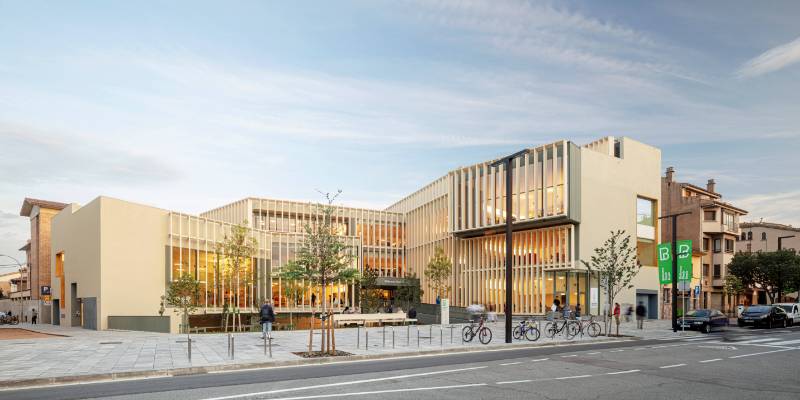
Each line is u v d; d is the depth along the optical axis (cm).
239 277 4353
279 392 1188
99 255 3741
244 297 4872
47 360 1733
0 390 1273
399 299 5859
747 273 6462
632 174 5097
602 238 4656
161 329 3114
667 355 2019
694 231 6562
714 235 6912
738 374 1546
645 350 2208
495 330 3256
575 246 4438
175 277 4206
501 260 5150
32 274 6812
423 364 1709
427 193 6550
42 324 5603
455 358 1895
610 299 3183
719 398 1189
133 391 1216
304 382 1328
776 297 7956
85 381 1398
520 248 4941
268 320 2397
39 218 6369
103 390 1239
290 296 4719
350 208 7038
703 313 3525
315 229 2133
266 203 6644
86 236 4081
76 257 4350
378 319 3278
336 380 1362
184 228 4350
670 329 3684
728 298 7088
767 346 2430
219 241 4691
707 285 6750
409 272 6347
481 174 5284
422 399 1123
